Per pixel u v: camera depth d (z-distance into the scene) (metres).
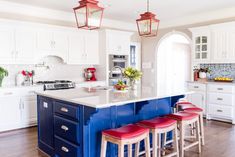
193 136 3.61
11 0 4.62
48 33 5.14
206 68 5.88
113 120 2.81
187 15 6.10
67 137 2.78
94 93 3.18
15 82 5.02
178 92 3.25
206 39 5.52
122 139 2.25
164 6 5.15
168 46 7.77
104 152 2.45
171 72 8.02
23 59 4.77
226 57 5.18
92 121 2.59
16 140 3.89
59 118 2.92
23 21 4.68
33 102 4.77
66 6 5.09
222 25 5.14
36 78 5.36
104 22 6.54
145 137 2.48
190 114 3.13
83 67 6.27
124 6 5.12
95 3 2.72
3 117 4.37
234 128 4.59
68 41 5.52
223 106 5.04
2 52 4.47
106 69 6.02
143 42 7.44
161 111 3.49
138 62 7.45
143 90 3.46
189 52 9.23
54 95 2.97
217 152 3.31
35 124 4.86
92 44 6.04
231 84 4.87
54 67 5.68
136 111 3.05
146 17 3.30
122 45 6.38
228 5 5.10
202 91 5.41
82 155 2.57
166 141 3.45
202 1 4.76
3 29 4.46
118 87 3.28
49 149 3.22
